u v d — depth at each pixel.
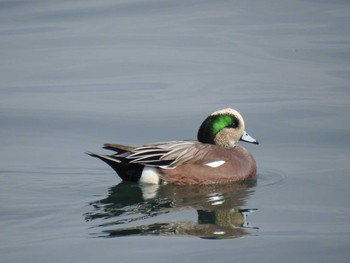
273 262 10.95
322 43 21.28
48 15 23.42
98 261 10.95
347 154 15.72
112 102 18.45
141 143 16.41
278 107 18.06
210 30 22.36
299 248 11.44
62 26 22.59
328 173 14.80
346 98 18.39
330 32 21.95
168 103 18.33
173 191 14.21
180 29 22.39
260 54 20.80
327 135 16.69
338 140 16.42
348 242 11.63
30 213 12.90
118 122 17.45
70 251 11.30
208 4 24.41
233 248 11.44
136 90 19.09
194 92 18.91
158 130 17.03
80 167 15.23
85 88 19.20
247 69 20.00
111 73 19.95
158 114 17.80
